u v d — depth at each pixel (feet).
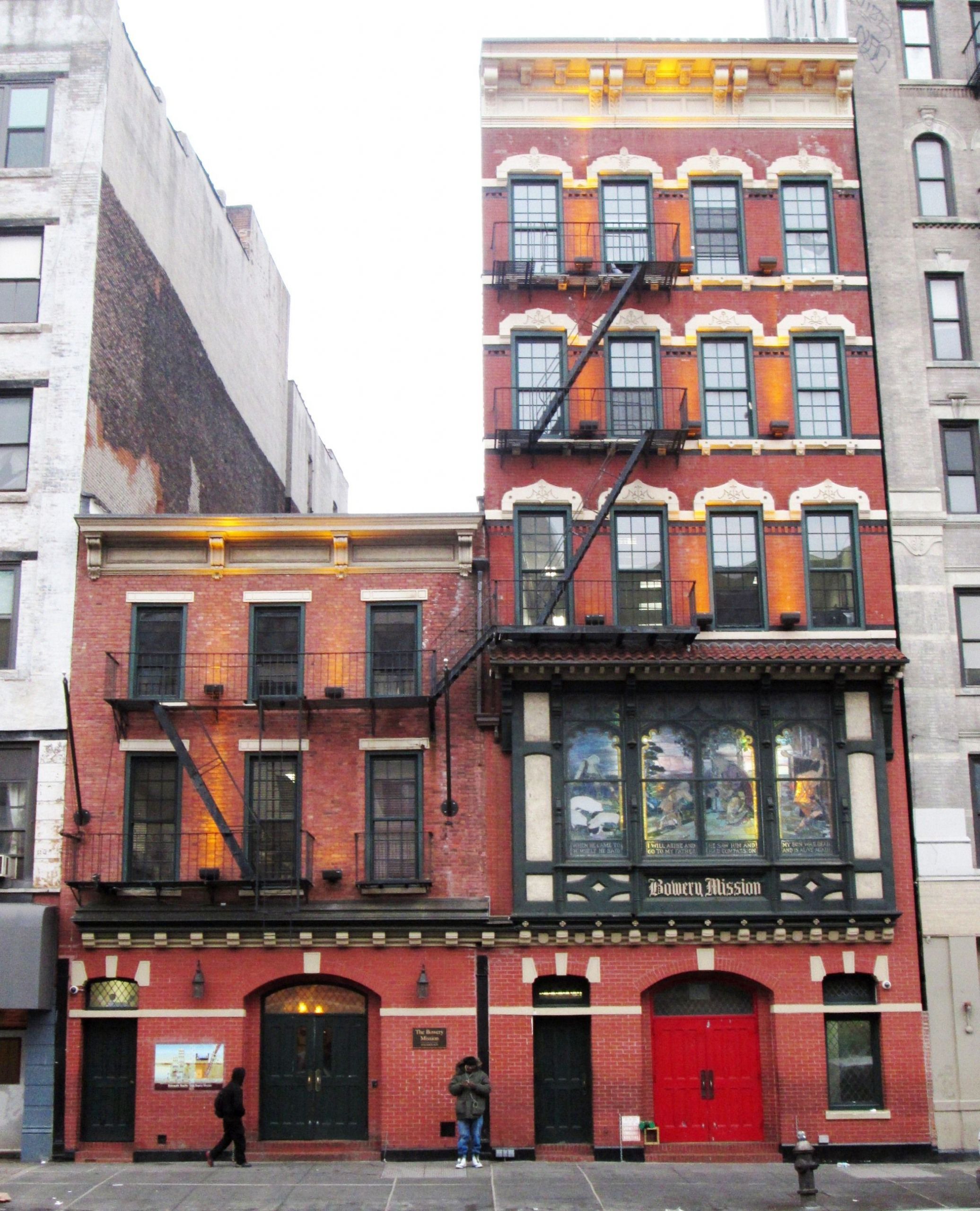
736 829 84.99
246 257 136.87
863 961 84.02
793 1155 79.00
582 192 95.55
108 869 84.23
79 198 93.91
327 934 83.05
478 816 85.20
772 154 96.89
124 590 88.22
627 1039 82.17
